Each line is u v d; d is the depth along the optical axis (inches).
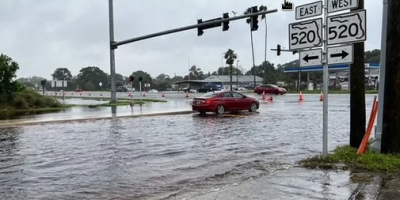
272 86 2269.9
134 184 293.4
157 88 4768.7
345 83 2778.1
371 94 1910.7
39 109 1165.7
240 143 488.7
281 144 479.8
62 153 422.9
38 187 286.5
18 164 367.2
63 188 283.4
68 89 5187.0
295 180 272.8
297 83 3366.1
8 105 1176.8
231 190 250.8
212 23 1103.0
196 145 474.0
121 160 382.9
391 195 232.1
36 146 472.7
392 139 332.5
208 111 938.7
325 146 335.3
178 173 328.5
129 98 1957.4
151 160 383.2
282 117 851.4
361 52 381.1
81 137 551.2
